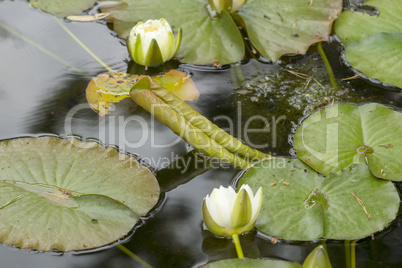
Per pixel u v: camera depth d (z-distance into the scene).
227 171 1.95
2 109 2.02
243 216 1.85
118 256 1.86
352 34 2.14
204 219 1.87
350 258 1.86
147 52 2.07
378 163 1.93
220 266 1.83
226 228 1.87
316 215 1.88
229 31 2.12
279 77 2.09
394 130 1.97
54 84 2.06
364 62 2.09
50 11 2.19
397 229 1.88
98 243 1.86
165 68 2.10
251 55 2.12
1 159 1.93
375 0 2.19
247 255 1.86
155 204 1.91
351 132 1.97
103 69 2.09
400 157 1.93
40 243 1.85
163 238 1.88
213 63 2.09
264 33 2.12
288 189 1.91
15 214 1.87
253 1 2.18
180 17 2.15
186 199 1.92
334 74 2.09
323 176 1.92
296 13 2.15
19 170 1.92
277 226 1.88
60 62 2.10
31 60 2.11
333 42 2.14
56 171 1.92
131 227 1.88
